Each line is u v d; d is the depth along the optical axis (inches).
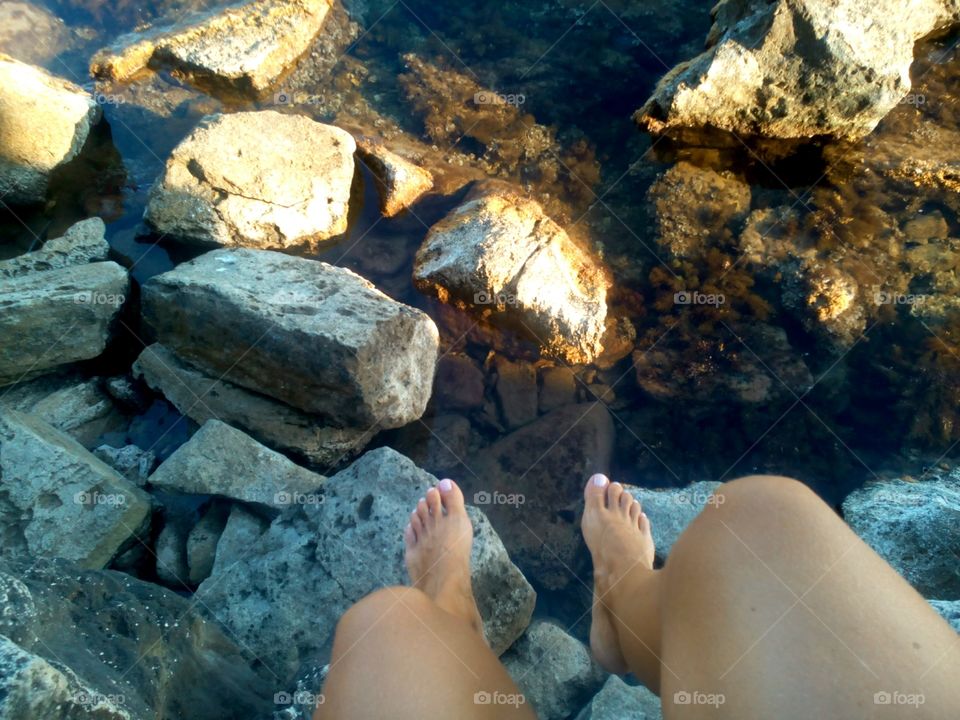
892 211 202.7
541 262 183.6
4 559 104.1
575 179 213.5
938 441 168.9
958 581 141.3
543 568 156.9
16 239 198.4
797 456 167.9
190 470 150.5
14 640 86.9
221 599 134.3
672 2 252.8
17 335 163.0
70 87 229.5
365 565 133.5
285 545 139.6
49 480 142.0
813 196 206.2
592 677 138.4
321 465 165.5
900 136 218.8
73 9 251.9
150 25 248.5
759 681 54.6
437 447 168.9
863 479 165.0
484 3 255.1
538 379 179.9
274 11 239.1
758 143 220.1
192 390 167.5
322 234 198.2
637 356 182.7
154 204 192.7
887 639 53.9
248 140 198.5
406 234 202.2
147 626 108.3
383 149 211.0
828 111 211.8
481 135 221.6
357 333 157.1
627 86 233.5
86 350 171.2
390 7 254.1
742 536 61.1
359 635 73.2
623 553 121.4
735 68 207.0
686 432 172.2
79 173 208.7
